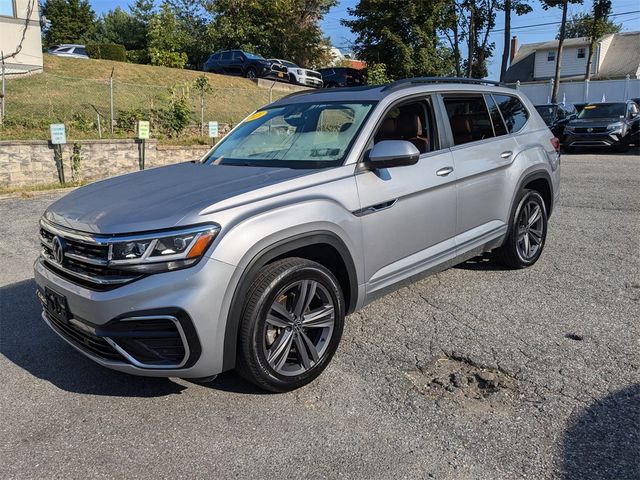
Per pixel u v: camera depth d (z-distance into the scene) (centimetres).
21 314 473
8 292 529
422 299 484
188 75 2419
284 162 391
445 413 311
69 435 299
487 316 443
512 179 509
